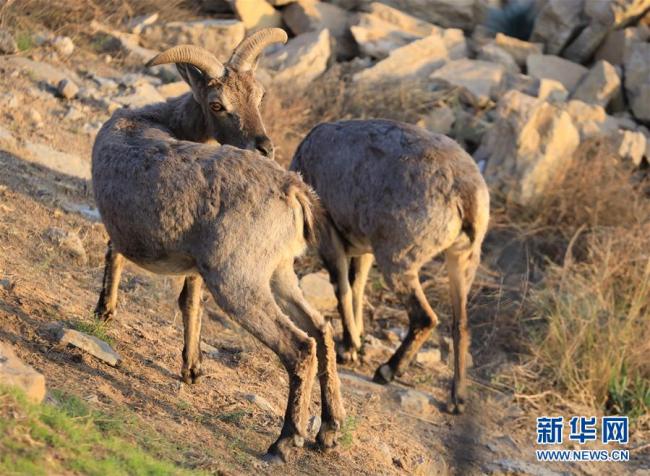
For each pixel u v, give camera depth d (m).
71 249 29.62
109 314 25.55
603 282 37.22
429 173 28.22
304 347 20.78
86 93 40.50
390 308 36.28
